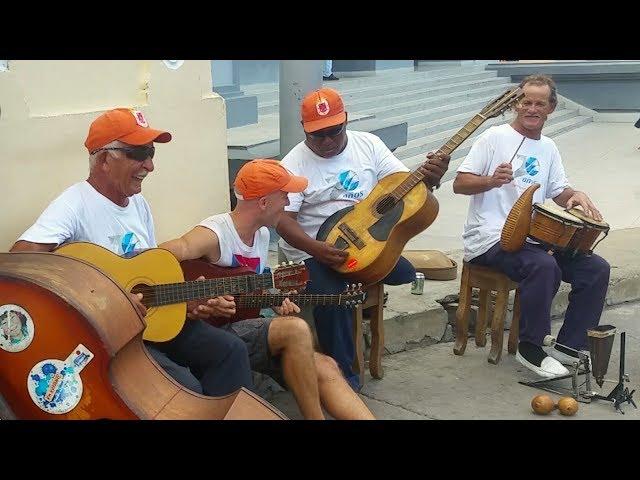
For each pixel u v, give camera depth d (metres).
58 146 3.63
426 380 4.52
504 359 4.84
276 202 3.52
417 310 5.00
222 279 3.28
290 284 3.43
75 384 2.43
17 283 2.37
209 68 4.41
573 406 4.04
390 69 12.75
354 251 4.02
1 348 2.42
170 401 2.60
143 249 3.41
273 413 2.69
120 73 3.92
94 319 2.39
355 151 4.28
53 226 3.14
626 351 5.00
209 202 4.50
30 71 3.50
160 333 3.20
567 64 14.57
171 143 4.21
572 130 13.58
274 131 7.68
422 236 7.11
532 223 4.39
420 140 10.33
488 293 4.82
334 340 4.00
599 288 4.52
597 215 4.57
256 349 3.38
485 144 4.64
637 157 11.11
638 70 14.07
